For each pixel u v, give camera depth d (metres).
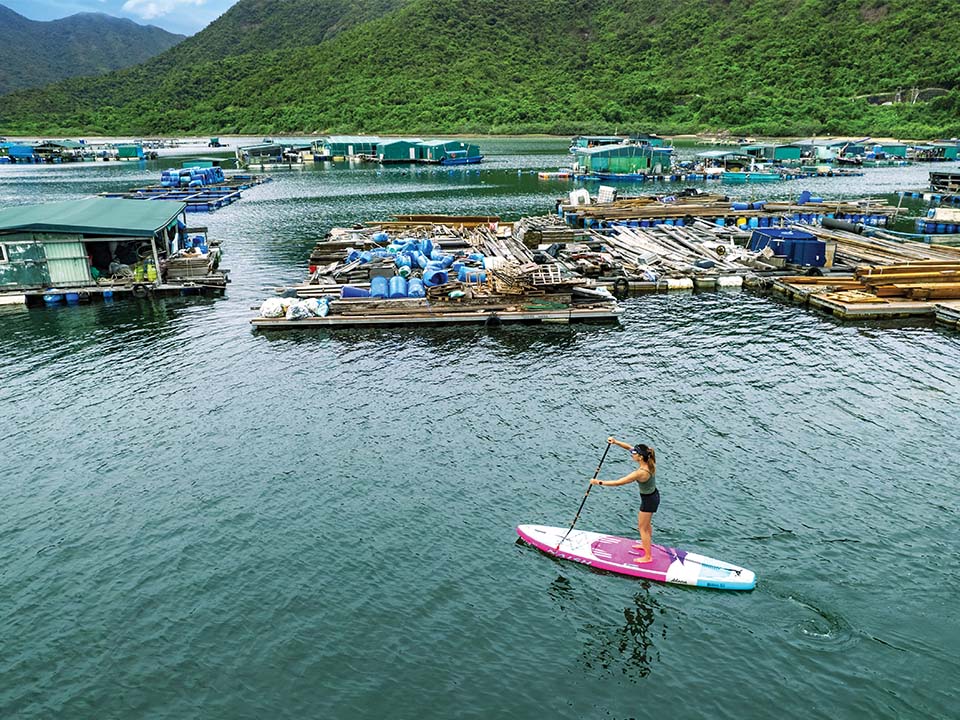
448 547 14.84
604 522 15.64
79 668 11.81
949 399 21.73
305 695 11.19
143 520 15.96
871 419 20.39
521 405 21.67
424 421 20.64
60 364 26.00
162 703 11.09
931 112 146.38
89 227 34.59
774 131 153.50
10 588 13.76
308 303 30.25
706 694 11.16
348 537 15.21
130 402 22.39
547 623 12.73
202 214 68.44
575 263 37.19
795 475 17.31
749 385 23.02
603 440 19.28
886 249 41.16
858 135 147.38
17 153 144.12
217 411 21.62
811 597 13.21
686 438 19.33
